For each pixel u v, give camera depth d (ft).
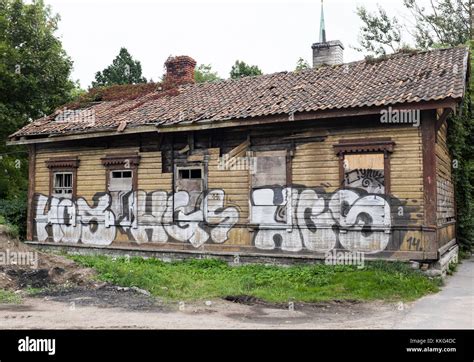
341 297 35.17
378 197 42.70
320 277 40.32
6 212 67.72
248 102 51.39
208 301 34.17
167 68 72.38
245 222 48.88
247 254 47.88
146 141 55.11
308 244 45.65
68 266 43.06
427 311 30.63
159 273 44.55
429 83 42.75
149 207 54.54
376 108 41.19
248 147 49.08
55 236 61.31
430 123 40.96
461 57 48.21
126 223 55.83
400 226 41.57
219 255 49.57
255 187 48.57
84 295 35.78
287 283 39.45
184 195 52.65
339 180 44.37
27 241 63.10
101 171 58.13
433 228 40.27
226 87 61.41
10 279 38.86
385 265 40.83
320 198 45.29
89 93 73.31
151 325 26.91
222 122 48.03
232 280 41.37
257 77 62.13
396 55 54.65
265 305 33.50
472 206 67.67
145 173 54.95
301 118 44.34
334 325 27.40
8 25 85.40
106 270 42.45
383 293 35.65
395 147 42.24
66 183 61.62
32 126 64.75
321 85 51.31
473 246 68.39
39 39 88.99
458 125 56.24
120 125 53.26
